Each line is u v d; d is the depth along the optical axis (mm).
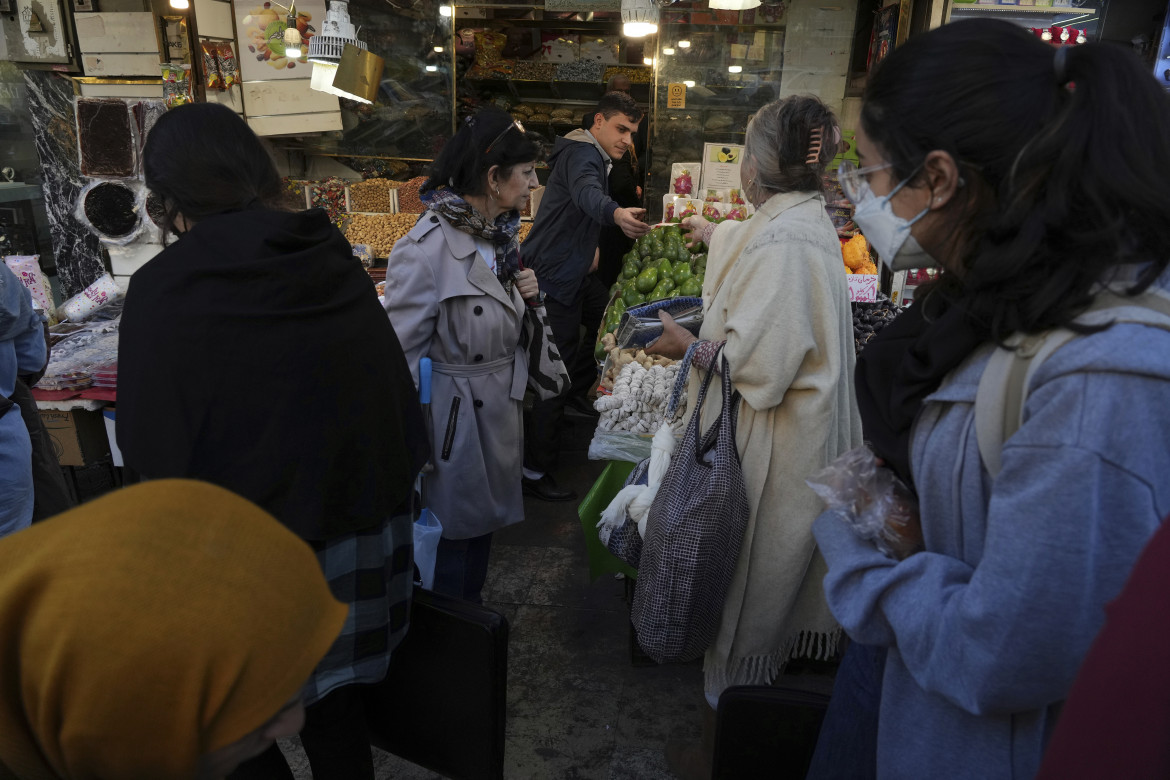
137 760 529
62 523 538
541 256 3689
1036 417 678
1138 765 457
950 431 806
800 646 2031
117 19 3850
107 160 3297
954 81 729
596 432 2443
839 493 985
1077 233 675
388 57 4691
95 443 2949
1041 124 702
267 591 544
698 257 3672
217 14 4012
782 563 1778
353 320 1307
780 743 1372
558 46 6312
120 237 3436
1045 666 682
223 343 1168
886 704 909
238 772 1403
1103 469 636
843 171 872
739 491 1717
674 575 1669
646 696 2305
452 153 1988
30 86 4047
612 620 2660
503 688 1563
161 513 533
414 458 1463
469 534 2162
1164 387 631
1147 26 3268
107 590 497
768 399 1663
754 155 1740
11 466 1948
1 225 4648
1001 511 696
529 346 2283
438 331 2043
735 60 4348
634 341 2561
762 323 1620
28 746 535
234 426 1187
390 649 1437
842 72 4262
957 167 742
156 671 506
